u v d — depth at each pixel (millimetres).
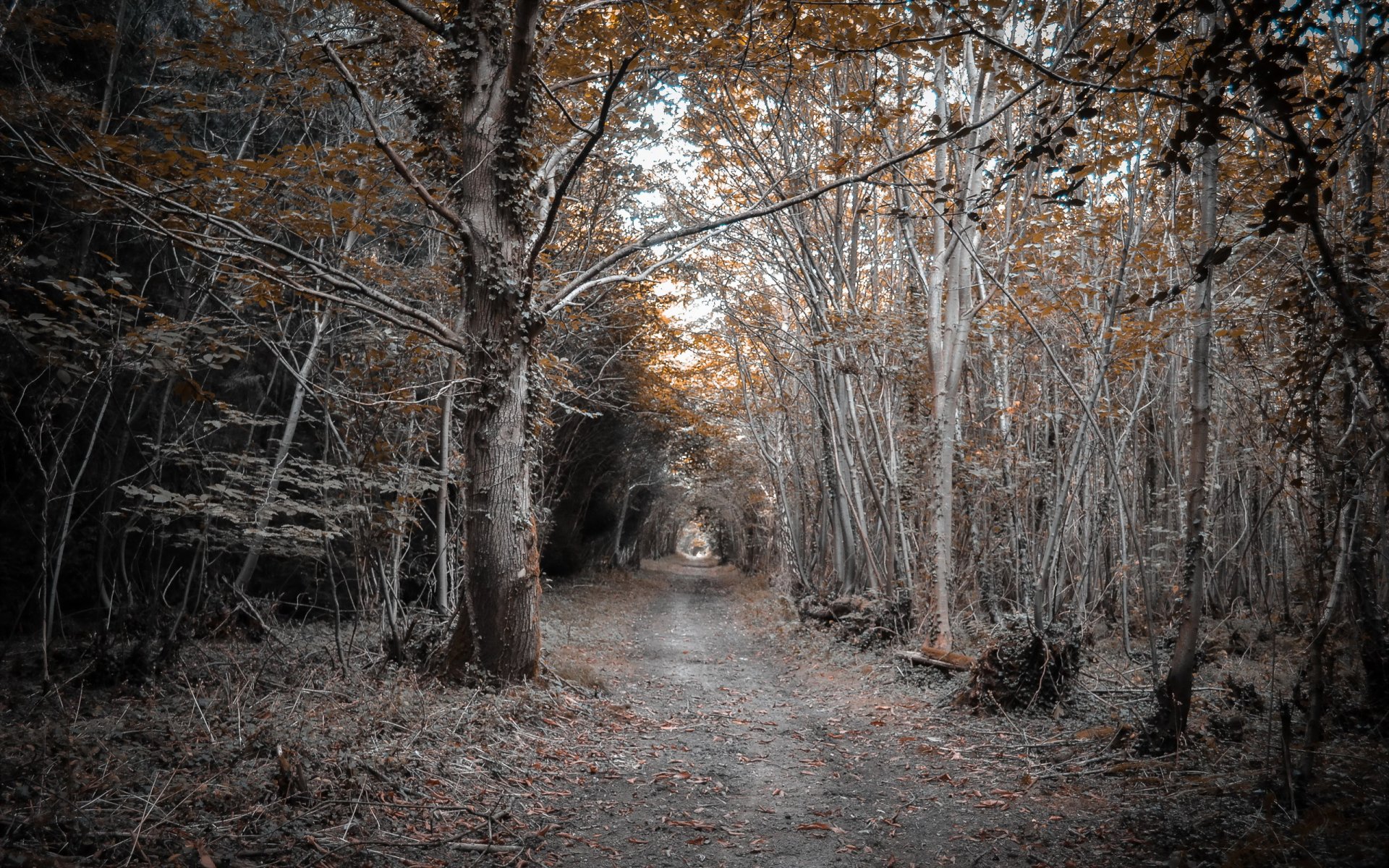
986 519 11172
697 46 7711
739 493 31891
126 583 7488
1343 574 4793
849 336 11250
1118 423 9773
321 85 8047
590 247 11734
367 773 4883
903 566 11930
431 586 9797
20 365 7766
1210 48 3332
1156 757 5785
